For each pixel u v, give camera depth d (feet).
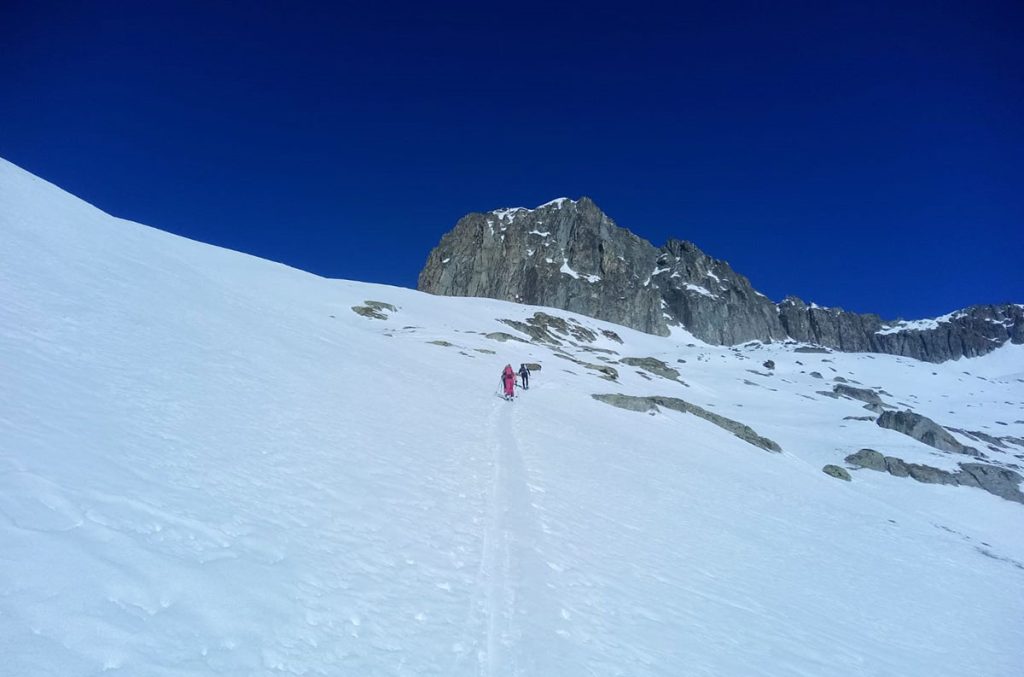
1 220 69.31
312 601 20.75
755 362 395.75
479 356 162.61
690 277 625.41
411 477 40.70
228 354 58.80
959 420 279.49
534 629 24.44
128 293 65.41
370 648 19.30
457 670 19.76
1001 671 40.70
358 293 239.71
